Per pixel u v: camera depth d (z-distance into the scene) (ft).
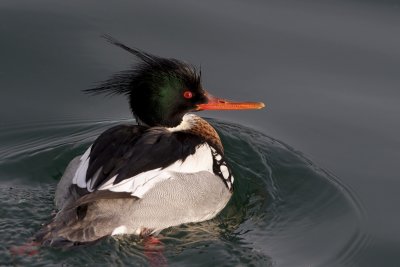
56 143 45.96
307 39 54.39
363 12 57.31
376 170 44.65
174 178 37.70
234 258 36.65
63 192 37.96
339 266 36.52
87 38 53.67
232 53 52.90
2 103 48.75
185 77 41.65
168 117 41.83
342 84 51.01
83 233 34.96
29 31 53.98
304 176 43.98
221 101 42.55
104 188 35.55
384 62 52.37
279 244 38.19
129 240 36.78
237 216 40.83
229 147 46.75
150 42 53.21
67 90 50.01
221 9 57.67
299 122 48.52
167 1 57.88
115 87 41.68
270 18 56.70
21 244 35.70
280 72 51.72
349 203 41.73
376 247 38.45
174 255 36.65
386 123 48.03
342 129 47.85
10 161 43.70
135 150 37.42
